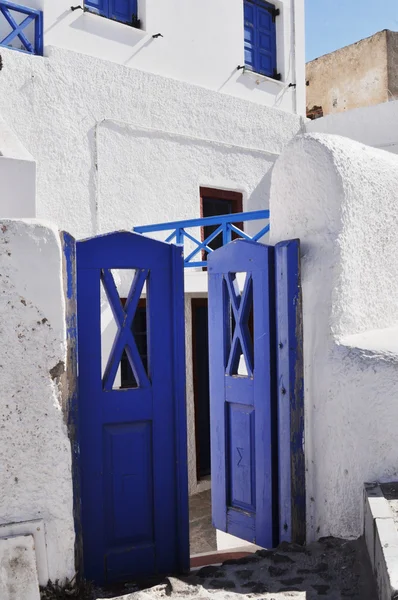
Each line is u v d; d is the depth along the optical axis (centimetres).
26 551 252
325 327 341
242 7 974
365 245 359
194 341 847
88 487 309
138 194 825
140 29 842
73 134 758
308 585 284
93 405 311
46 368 262
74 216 759
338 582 283
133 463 322
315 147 354
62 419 265
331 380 334
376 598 259
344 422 327
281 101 1038
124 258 319
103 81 789
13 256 257
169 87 864
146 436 325
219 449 411
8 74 699
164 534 328
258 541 377
